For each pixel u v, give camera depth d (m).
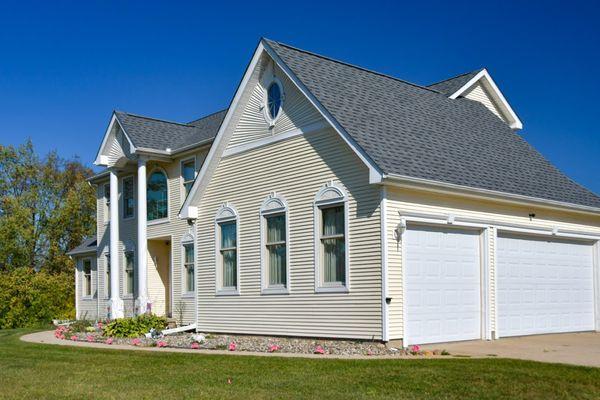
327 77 17.39
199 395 9.47
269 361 12.28
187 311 23.62
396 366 11.26
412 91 20.02
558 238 18.61
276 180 17.31
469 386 9.54
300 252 16.38
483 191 15.59
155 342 16.72
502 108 23.83
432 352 13.41
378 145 14.92
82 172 54.75
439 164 15.61
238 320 18.27
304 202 16.38
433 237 15.23
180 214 20.20
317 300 15.77
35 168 46.47
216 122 26.30
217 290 19.12
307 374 10.81
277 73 17.58
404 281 14.39
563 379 9.92
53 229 46.38
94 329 21.56
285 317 16.67
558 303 18.44
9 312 29.56
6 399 9.53
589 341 16.16
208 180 19.80
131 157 25.16
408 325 14.42
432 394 9.19
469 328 15.81
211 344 16.22
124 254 27.62
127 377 11.19
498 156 18.48
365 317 14.51
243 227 18.34
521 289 17.25
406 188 14.47
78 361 13.34
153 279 25.92
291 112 17.02
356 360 12.07
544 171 19.38
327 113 15.48
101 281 29.77
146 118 26.45
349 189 15.16
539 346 14.77
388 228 14.23
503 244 16.91
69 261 45.81
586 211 18.70
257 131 18.11
